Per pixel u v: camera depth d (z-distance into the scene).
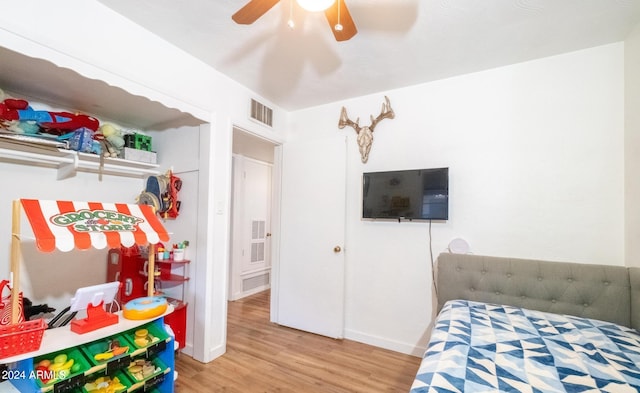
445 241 2.50
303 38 1.99
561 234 2.11
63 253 2.24
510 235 2.26
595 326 1.66
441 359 1.26
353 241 2.92
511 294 2.11
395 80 2.59
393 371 2.28
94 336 1.40
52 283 2.18
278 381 2.11
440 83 2.57
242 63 2.33
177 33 1.96
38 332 1.24
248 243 4.36
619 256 1.95
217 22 1.84
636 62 1.83
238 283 4.17
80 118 2.06
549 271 2.02
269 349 2.62
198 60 2.28
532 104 2.23
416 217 2.53
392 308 2.70
